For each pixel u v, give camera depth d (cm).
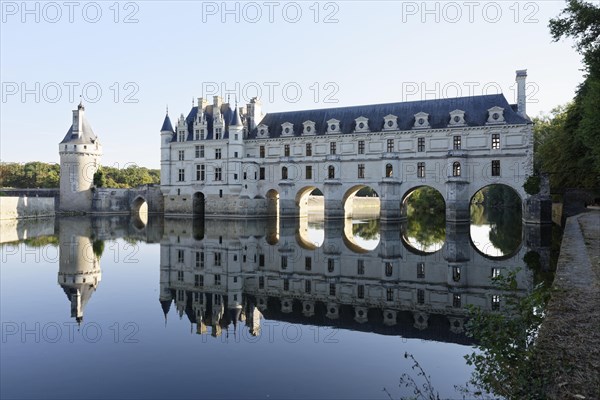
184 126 7969
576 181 5409
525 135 5528
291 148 7131
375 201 10369
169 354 1255
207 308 1750
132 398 982
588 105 2927
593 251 2062
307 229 5416
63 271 2511
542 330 1006
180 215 7975
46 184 12112
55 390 1022
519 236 4316
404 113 6494
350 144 6644
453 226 5475
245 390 1023
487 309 1686
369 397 981
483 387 859
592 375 779
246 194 7325
